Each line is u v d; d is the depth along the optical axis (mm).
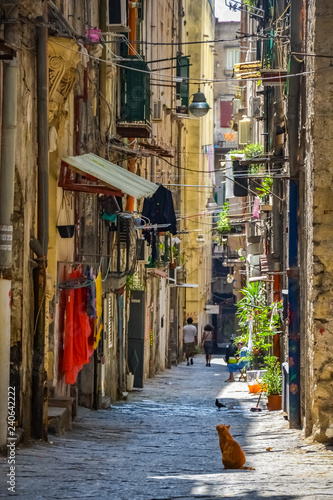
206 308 88125
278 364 30281
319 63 21250
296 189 24547
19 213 19172
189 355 62781
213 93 102438
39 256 20344
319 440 21312
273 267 35625
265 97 40906
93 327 25344
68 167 24188
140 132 35188
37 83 20438
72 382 24359
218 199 107438
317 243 21359
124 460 18500
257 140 53250
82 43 22984
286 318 30203
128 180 25500
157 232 38562
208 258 94688
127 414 28859
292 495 13289
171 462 18484
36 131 20562
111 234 34000
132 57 35406
